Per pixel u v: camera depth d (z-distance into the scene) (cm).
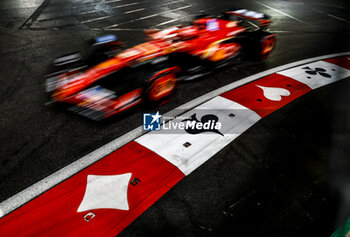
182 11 1073
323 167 329
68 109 399
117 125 388
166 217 257
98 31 809
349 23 1047
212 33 532
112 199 273
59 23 858
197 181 300
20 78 512
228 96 480
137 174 305
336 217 265
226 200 278
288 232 248
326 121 421
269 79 555
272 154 347
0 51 630
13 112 409
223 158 336
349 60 682
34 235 237
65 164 317
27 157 325
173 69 437
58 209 261
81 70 454
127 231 243
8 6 994
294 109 450
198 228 248
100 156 331
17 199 271
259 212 266
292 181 306
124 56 421
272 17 1050
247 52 637
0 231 239
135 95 413
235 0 1298
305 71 602
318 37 853
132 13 1018
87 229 243
